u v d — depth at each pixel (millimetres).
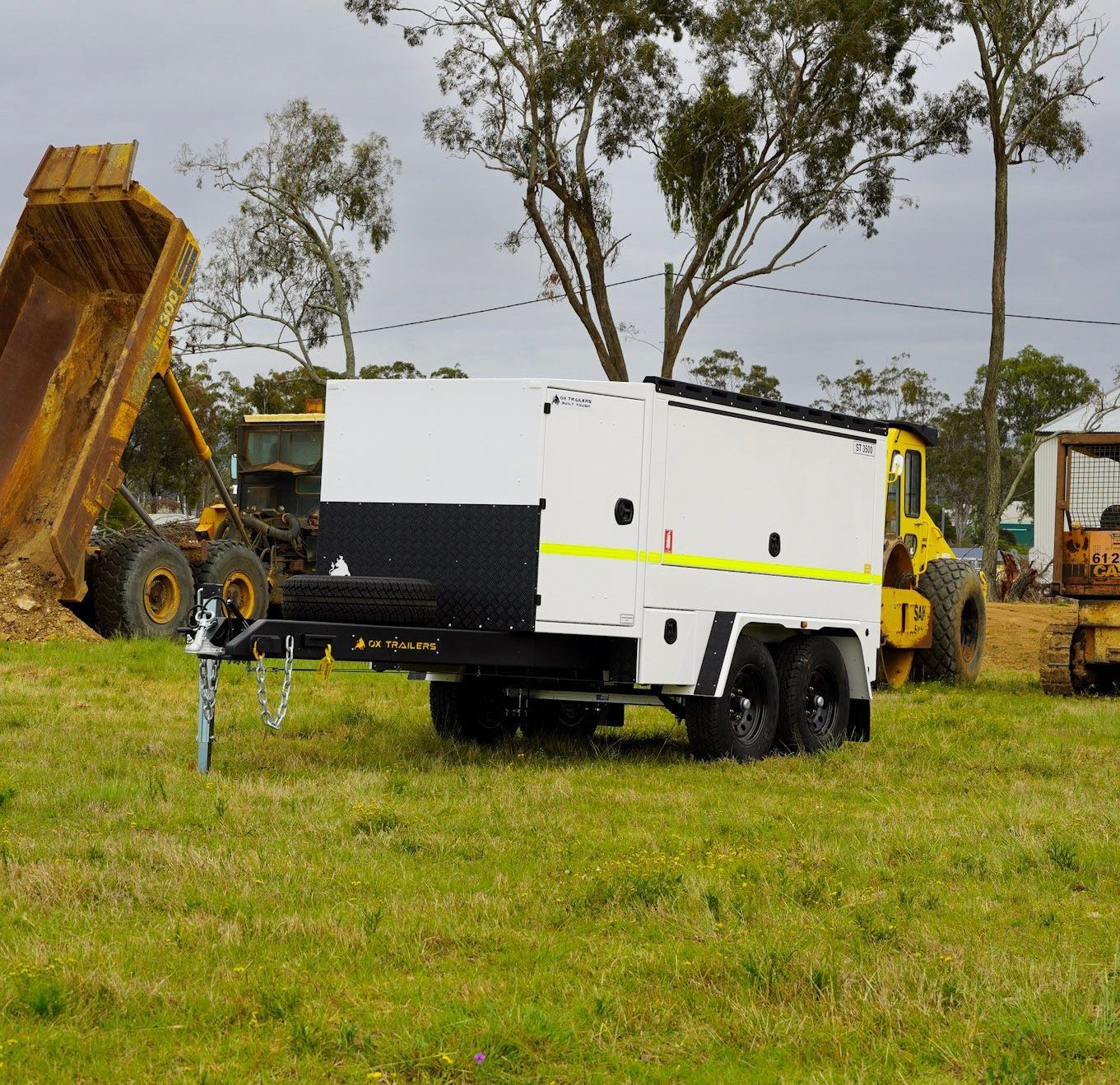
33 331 18297
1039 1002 4953
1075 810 8961
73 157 18109
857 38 36062
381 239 45344
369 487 10555
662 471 10570
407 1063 4316
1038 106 39219
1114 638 18312
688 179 38500
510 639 10156
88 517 17922
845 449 12523
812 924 6051
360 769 9922
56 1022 4613
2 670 15250
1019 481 63750
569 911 6180
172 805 8180
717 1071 4387
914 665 20000
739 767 10797
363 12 36531
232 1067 4266
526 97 36969
